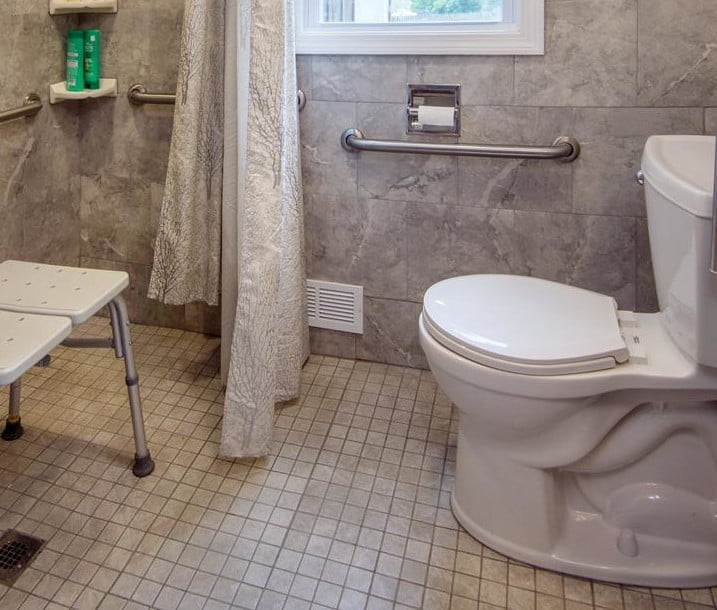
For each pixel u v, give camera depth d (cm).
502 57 185
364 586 140
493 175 196
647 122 178
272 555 148
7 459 176
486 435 144
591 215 190
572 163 188
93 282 159
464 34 186
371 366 226
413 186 204
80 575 142
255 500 164
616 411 137
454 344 136
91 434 188
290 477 172
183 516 159
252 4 167
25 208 222
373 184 208
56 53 224
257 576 142
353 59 198
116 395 207
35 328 137
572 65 180
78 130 238
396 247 212
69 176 239
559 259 197
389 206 209
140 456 171
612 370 130
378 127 202
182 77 191
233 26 179
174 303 208
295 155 193
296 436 188
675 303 134
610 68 177
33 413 196
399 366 225
